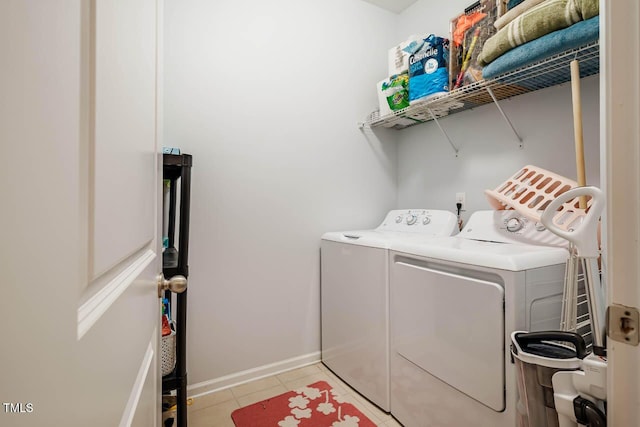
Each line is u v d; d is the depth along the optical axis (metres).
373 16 2.40
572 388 0.72
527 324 1.04
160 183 0.85
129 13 0.49
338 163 2.24
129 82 0.49
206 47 1.76
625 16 0.50
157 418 0.87
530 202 1.38
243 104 1.88
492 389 1.08
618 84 0.51
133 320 0.54
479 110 1.96
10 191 0.21
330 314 2.02
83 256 0.32
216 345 1.81
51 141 0.25
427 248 1.35
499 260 1.08
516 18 1.33
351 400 1.70
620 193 0.52
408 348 1.43
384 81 2.13
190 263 1.74
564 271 1.15
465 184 2.04
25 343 0.23
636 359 0.51
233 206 1.85
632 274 0.51
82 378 0.31
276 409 1.62
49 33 0.25
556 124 1.58
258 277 1.94
